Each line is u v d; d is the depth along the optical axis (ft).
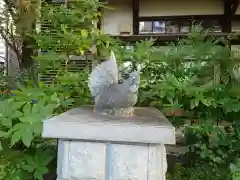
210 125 5.47
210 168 5.59
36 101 4.63
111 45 6.75
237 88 5.19
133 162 2.99
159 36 12.72
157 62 6.02
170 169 5.80
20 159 4.16
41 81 6.83
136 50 6.12
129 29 15.19
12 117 3.95
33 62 7.01
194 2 15.78
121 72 4.26
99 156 3.06
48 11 7.15
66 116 3.51
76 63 7.70
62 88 6.06
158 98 5.69
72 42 6.63
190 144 5.90
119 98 3.72
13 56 8.16
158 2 15.92
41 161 4.15
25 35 6.72
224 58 5.57
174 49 6.09
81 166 3.07
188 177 5.55
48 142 4.67
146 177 2.99
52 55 6.66
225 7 15.33
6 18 7.62
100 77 3.94
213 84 5.42
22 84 6.43
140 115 3.86
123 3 15.67
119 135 2.98
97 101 3.86
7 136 3.78
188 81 5.58
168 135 2.92
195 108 5.59
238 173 4.83
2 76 7.02
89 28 7.16
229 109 5.07
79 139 3.08
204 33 6.82
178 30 15.83
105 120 3.27
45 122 3.11
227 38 7.11
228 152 5.56
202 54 5.78
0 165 4.09
